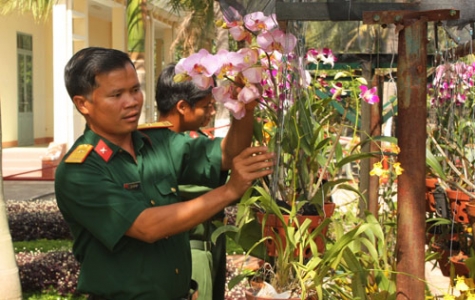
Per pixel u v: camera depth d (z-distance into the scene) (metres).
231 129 2.57
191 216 2.29
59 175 2.44
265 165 2.28
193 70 2.33
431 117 4.32
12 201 9.55
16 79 15.48
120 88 2.38
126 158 2.49
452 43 3.77
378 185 4.27
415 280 2.33
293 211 2.42
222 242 3.60
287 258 2.38
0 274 4.46
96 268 2.45
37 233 8.03
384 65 4.18
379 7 2.28
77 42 14.51
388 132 6.88
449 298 2.72
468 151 4.20
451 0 2.27
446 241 3.70
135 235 2.35
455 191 3.44
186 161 2.66
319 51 3.57
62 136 13.47
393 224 3.23
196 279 3.36
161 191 2.55
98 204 2.37
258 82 2.34
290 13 2.29
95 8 17.14
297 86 2.55
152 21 17.88
